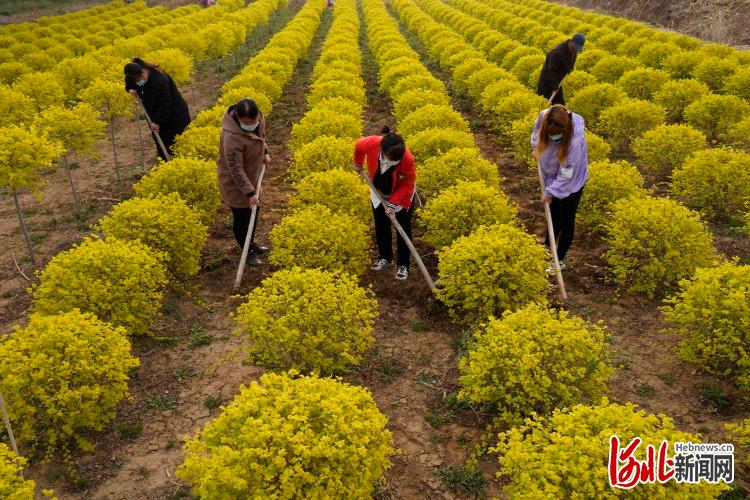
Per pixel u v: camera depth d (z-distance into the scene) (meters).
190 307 5.52
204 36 15.95
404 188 5.34
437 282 4.94
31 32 18.59
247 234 5.55
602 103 10.01
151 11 26.91
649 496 2.71
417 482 3.62
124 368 3.83
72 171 9.19
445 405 4.26
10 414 3.47
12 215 7.61
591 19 22.59
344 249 5.35
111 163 9.57
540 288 4.73
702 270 4.58
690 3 25.53
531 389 3.60
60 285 4.54
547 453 2.86
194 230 5.63
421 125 8.63
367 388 4.42
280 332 3.97
